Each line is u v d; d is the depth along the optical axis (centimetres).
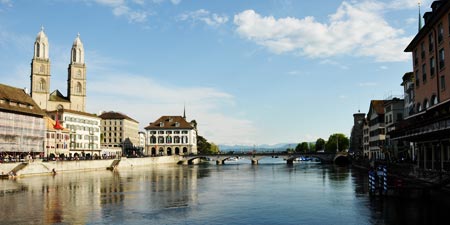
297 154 16375
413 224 2892
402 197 4159
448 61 4547
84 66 19100
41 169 8538
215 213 3603
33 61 17538
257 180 7350
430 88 5200
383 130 11344
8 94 10344
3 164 7588
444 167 4678
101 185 6272
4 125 9694
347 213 3466
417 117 5675
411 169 5584
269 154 16612
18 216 3481
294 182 6756
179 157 17050
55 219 3344
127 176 8412
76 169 9975
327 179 7231
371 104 12350
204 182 6919
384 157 10525
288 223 3144
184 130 19600
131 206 4022
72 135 15650
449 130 3769
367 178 7306
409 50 6131
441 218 3041
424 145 5372
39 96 17638
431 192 4197
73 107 18688
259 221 3244
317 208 3809
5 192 5269
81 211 3725
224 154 16850
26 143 10538
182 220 3297
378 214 3319
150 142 19675
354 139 17512
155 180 7350
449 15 4503
